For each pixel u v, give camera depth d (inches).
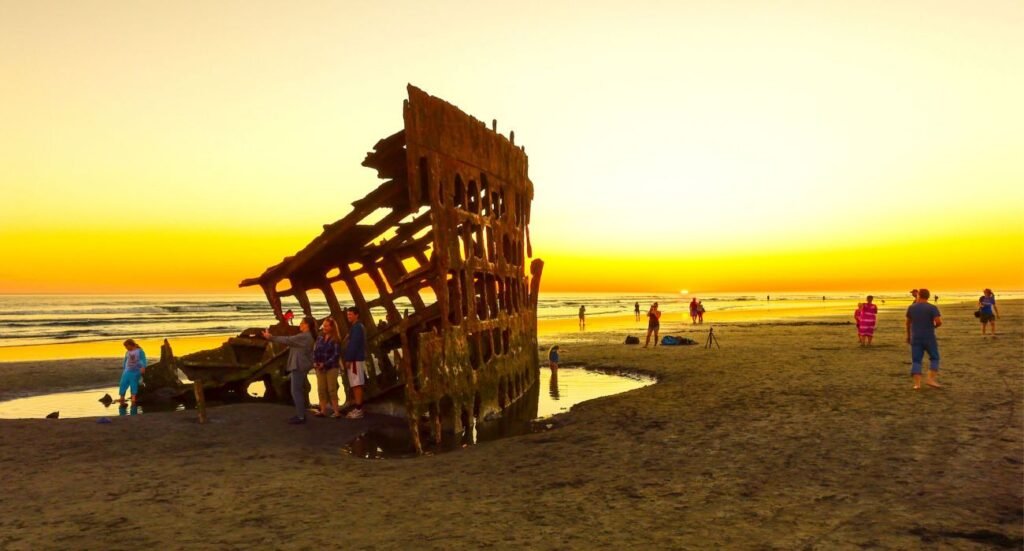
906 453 302.5
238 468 326.3
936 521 212.7
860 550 191.0
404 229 562.6
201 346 1480.1
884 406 424.2
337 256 585.9
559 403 574.6
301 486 290.2
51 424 427.2
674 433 380.8
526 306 663.1
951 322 1461.6
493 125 553.9
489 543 209.0
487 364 501.0
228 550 207.8
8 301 6328.7
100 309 4269.2
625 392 580.4
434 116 425.4
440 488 283.4
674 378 669.3
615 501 252.5
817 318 2215.8
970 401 426.3
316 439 403.5
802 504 237.6
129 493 278.8
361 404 470.0
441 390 410.0
